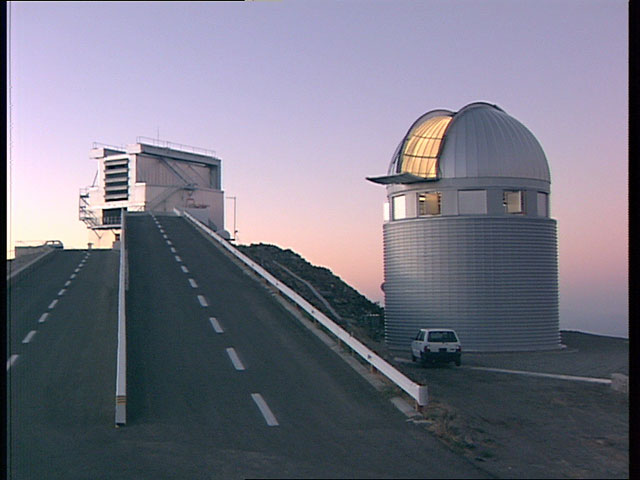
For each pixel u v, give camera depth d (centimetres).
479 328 3253
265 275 3067
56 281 3731
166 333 2159
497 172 3344
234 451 1144
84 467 1117
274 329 2200
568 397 1625
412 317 3375
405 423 1256
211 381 1642
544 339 3278
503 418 1316
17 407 1493
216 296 2762
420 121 3500
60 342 2223
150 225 5819
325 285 3897
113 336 2269
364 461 1014
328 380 1625
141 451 1198
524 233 3316
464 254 3297
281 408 1406
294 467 1031
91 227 8794
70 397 1573
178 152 9131
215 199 9406
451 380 1995
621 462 962
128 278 3198
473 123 3409
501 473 922
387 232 3538
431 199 3450
